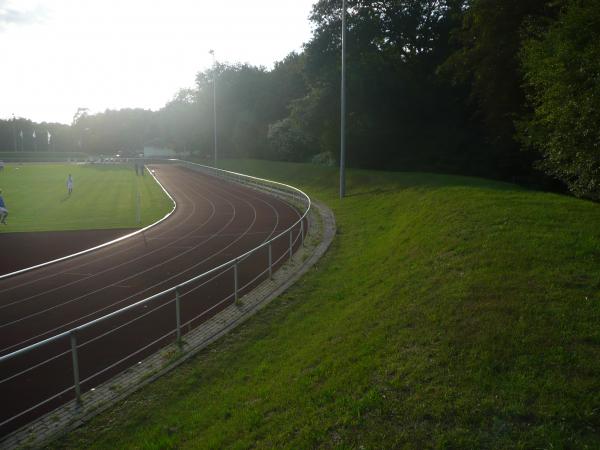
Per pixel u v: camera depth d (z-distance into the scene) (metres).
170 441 6.15
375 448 4.86
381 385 6.05
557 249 9.73
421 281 9.77
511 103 25.50
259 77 74.19
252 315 11.01
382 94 35.09
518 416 5.04
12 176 55.56
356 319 8.97
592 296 7.51
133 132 135.88
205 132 79.25
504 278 8.59
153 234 21.92
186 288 13.60
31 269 15.98
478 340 6.58
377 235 17.38
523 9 22.44
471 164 32.28
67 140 149.38
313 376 6.98
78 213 28.80
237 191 39.38
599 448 4.51
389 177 29.84
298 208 28.47
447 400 5.43
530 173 27.52
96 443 6.46
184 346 9.55
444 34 36.44
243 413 6.43
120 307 12.27
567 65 14.00
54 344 10.02
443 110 36.38
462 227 12.77
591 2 14.34
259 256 16.95
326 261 15.29
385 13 37.72
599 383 5.37
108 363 9.05
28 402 7.73
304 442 5.19
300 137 54.00
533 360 5.93
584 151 13.90
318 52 39.06
